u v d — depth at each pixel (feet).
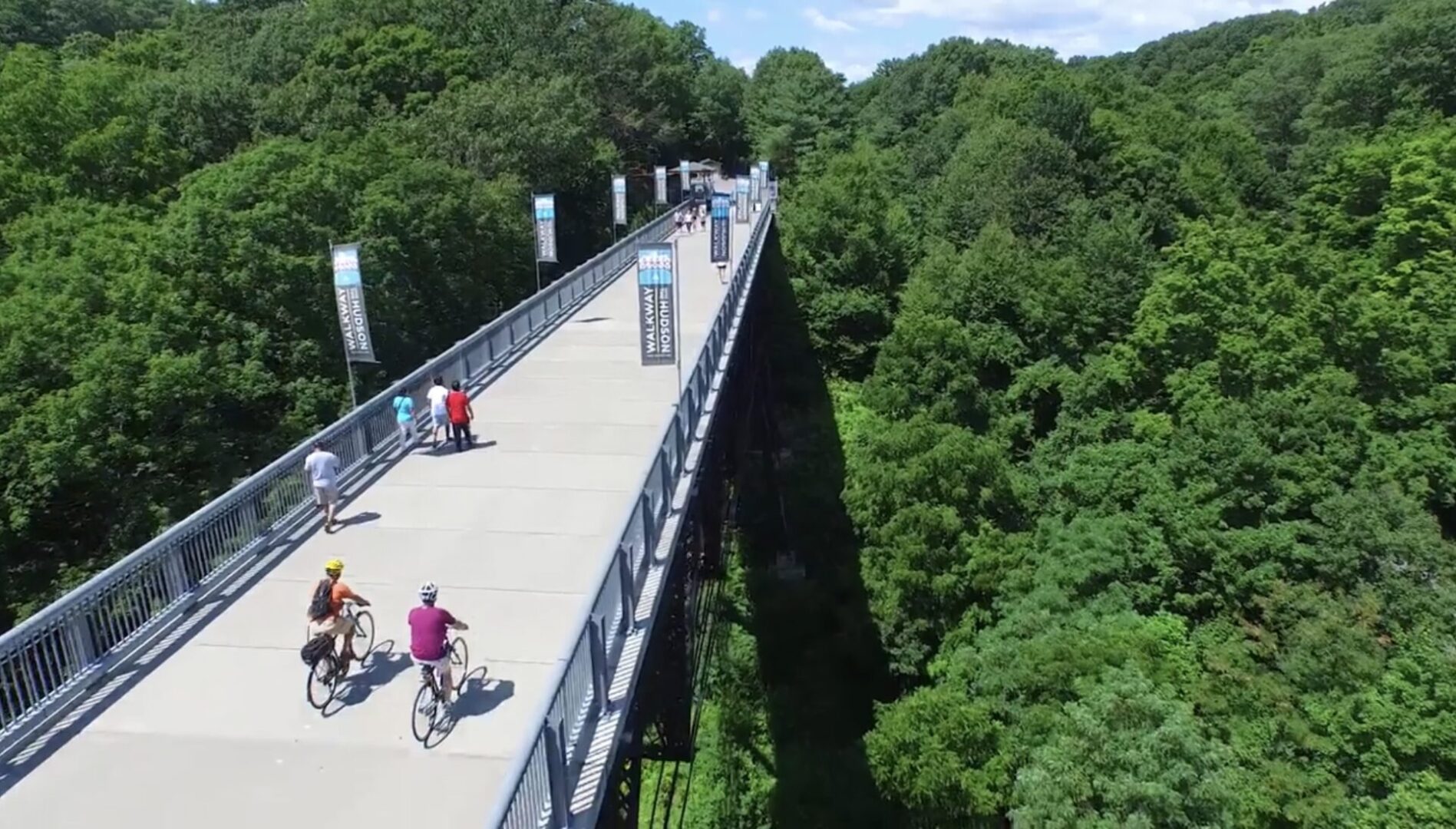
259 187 125.90
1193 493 104.22
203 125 182.29
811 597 118.32
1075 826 68.74
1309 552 94.38
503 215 165.48
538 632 42.55
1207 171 215.31
